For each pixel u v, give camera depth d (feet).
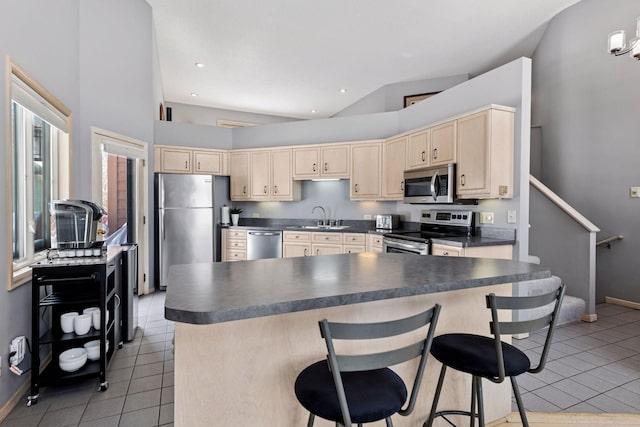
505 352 4.62
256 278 4.63
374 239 14.21
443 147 11.81
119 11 12.28
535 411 6.46
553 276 11.97
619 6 13.19
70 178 9.76
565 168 15.30
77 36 10.37
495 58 17.17
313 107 24.80
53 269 6.88
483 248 9.92
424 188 12.66
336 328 3.18
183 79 19.72
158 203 15.57
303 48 15.97
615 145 13.52
